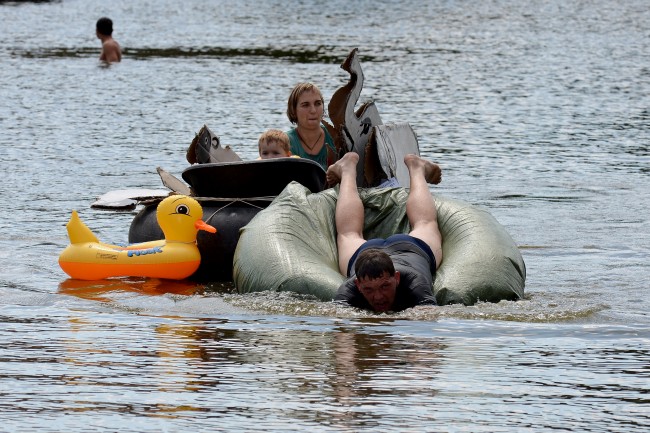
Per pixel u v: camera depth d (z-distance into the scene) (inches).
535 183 1577.3
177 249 1020.5
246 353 738.8
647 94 2603.3
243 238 991.6
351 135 1119.6
